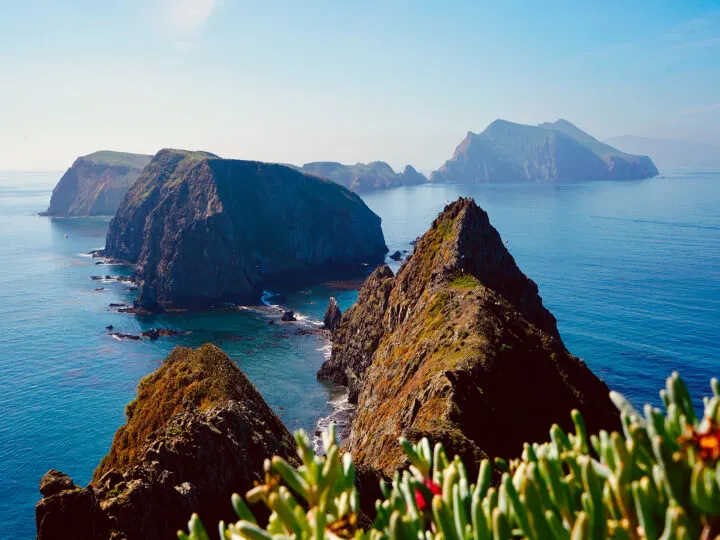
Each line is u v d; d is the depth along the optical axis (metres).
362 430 88.56
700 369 122.69
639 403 109.25
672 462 4.59
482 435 58.00
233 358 152.38
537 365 74.88
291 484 5.24
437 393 61.78
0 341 164.38
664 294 182.50
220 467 37.19
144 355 153.12
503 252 124.75
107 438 108.81
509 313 87.12
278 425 59.91
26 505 89.88
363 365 128.12
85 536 27.52
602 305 172.00
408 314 113.50
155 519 31.55
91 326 180.88
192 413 42.75
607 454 5.11
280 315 198.12
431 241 125.50
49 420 115.38
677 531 4.29
